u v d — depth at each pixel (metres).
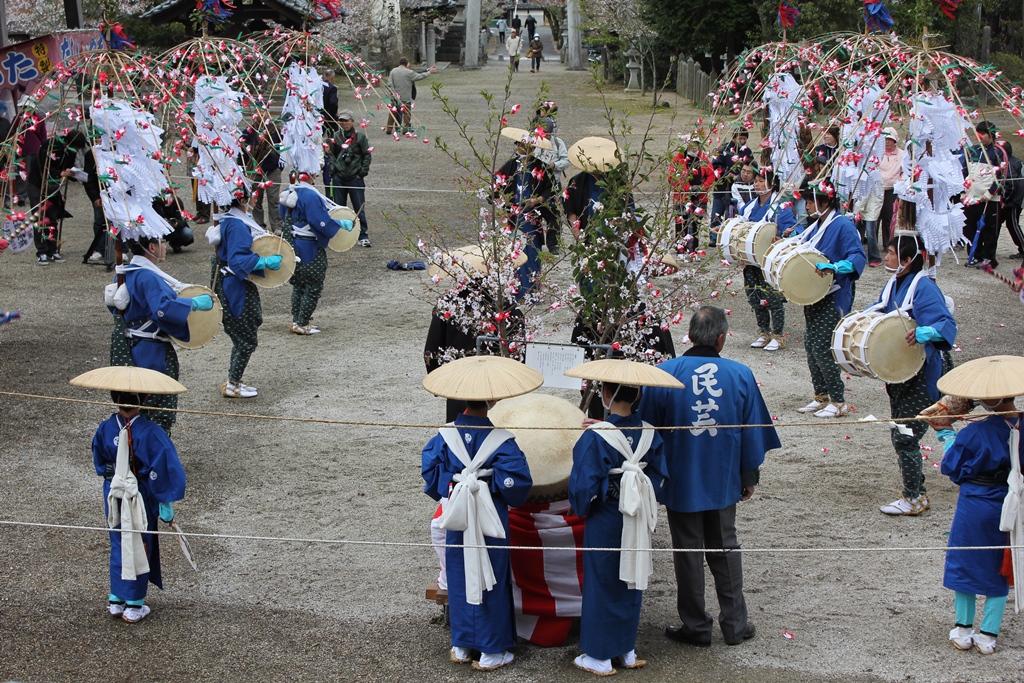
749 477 5.20
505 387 4.71
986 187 11.35
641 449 4.81
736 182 12.69
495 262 6.23
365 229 14.92
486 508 4.76
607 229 5.84
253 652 5.09
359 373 9.62
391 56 36.88
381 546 6.28
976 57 23.91
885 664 4.97
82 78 7.58
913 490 6.62
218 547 6.24
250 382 9.34
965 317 11.21
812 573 5.93
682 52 31.91
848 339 6.66
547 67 45.00
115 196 6.75
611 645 4.86
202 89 9.23
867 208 13.32
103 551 6.16
